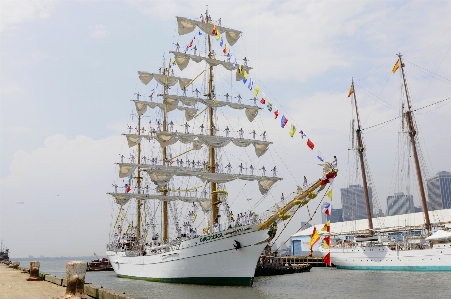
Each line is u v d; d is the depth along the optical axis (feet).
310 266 279.08
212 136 171.53
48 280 82.02
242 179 167.73
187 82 217.97
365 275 196.54
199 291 124.88
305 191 126.41
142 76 208.64
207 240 136.36
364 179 271.69
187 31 188.34
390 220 317.83
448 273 184.24
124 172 201.67
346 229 345.31
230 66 188.55
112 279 199.62
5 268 143.64
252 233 128.57
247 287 129.70
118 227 246.68
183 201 194.18
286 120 114.62
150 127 223.71
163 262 155.74
